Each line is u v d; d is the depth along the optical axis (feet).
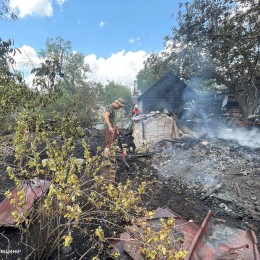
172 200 13.82
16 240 8.56
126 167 18.97
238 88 49.57
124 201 7.48
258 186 15.52
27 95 16.16
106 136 17.76
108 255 7.49
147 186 15.53
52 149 8.14
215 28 41.55
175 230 7.88
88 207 9.21
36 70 19.36
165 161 21.12
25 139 8.43
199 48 44.50
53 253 8.07
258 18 38.01
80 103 47.01
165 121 27.76
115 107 18.03
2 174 13.87
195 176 17.67
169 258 5.98
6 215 9.12
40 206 7.96
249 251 7.01
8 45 20.04
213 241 7.50
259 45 38.24
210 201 14.14
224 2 39.55
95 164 9.55
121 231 8.71
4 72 17.16
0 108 14.44
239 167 18.69
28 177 7.71
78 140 27.45
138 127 27.78
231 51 39.93
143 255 6.69
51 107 34.71
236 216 12.39
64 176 6.75
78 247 8.38
